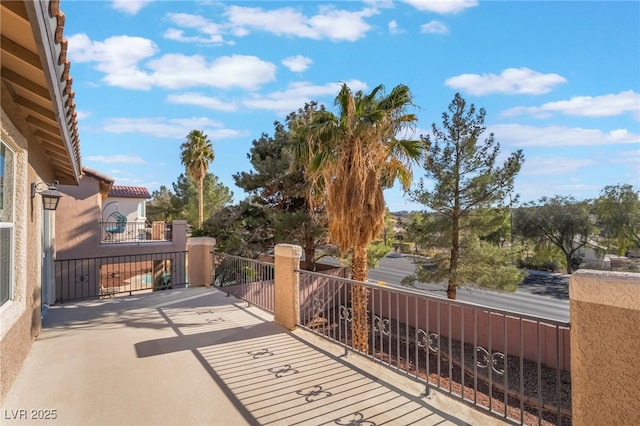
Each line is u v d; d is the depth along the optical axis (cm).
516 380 696
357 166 696
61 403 299
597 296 201
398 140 698
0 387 287
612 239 2348
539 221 2634
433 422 275
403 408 296
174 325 532
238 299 709
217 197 2566
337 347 440
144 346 439
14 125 323
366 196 716
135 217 2164
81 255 1179
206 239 864
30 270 416
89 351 421
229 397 312
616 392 193
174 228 1346
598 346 201
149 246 1295
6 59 238
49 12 174
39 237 491
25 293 373
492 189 1062
